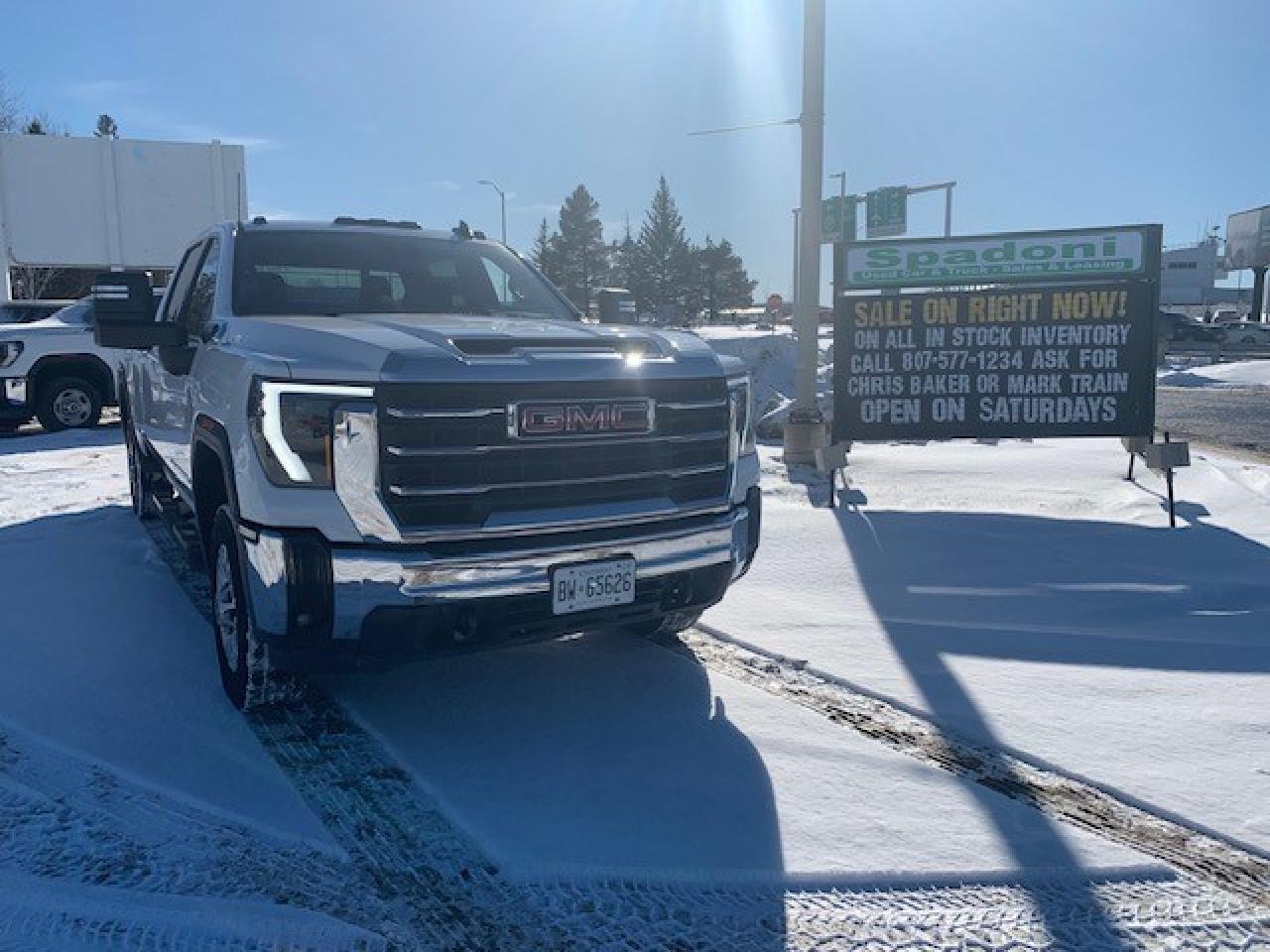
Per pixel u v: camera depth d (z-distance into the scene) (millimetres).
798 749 4086
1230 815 3586
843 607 5918
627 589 4098
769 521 8000
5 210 25859
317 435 3678
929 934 2949
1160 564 6723
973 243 9203
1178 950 2885
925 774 3871
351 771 3883
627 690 4688
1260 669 4891
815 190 11188
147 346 4965
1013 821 3543
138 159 26891
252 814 3545
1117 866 3275
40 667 4848
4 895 3020
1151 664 4973
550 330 4402
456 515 3764
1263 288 61188
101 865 3230
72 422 14516
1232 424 16891
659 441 4180
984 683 4746
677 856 3303
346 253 5645
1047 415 9164
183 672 4809
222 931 2881
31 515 8266
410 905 3049
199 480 4727
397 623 3703
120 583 6184
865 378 9531
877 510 8461
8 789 3691
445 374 3717
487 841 3373
